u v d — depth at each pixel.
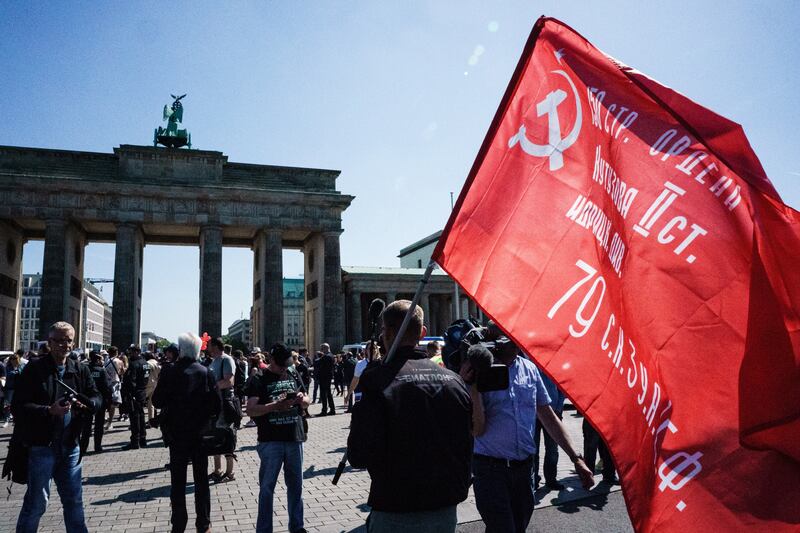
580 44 4.00
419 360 3.90
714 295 3.44
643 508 3.29
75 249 68.88
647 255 3.64
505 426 5.79
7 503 11.05
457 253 3.93
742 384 3.15
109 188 64.19
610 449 3.44
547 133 4.09
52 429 7.15
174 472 8.05
